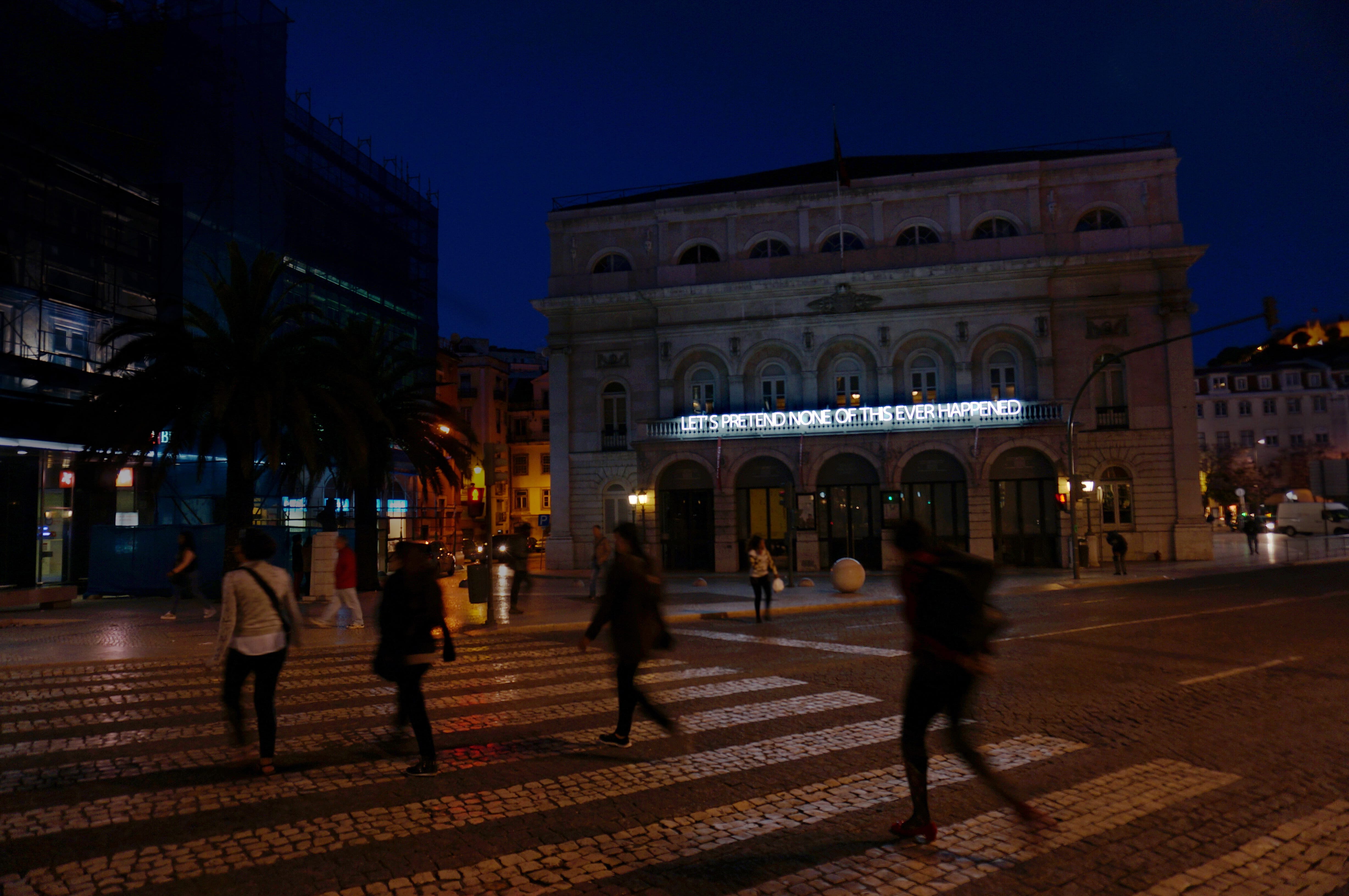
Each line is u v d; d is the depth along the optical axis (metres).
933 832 5.07
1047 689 9.64
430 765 6.50
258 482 33.00
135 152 31.58
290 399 19.38
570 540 37.72
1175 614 17.08
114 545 25.41
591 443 38.16
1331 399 91.00
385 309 47.84
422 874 4.71
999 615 5.02
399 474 43.78
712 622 17.78
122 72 31.38
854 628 16.38
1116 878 4.61
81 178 29.45
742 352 36.50
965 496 33.22
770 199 37.22
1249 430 91.88
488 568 17.98
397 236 49.56
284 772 6.64
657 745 7.41
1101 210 34.91
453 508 44.84
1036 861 4.83
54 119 28.50
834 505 34.56
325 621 16.78
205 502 32.19
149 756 7.14
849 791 6.12
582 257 38.97
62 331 28.33
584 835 5.30
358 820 5.56
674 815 5.65
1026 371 34.41
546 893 4.47
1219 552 41.34
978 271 34.28
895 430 32.88
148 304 32.28
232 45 36.62
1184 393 33.78
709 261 37.91
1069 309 34.56
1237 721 8.08
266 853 5.02
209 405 19.86
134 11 33.47
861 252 36.00
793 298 36.19
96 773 6.64
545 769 6.71
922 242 36.16
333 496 29.28
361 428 20.55
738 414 34.84
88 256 29.53
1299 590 22.44
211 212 34.44
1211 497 81.56
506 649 13.77
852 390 35.88
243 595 6.64
